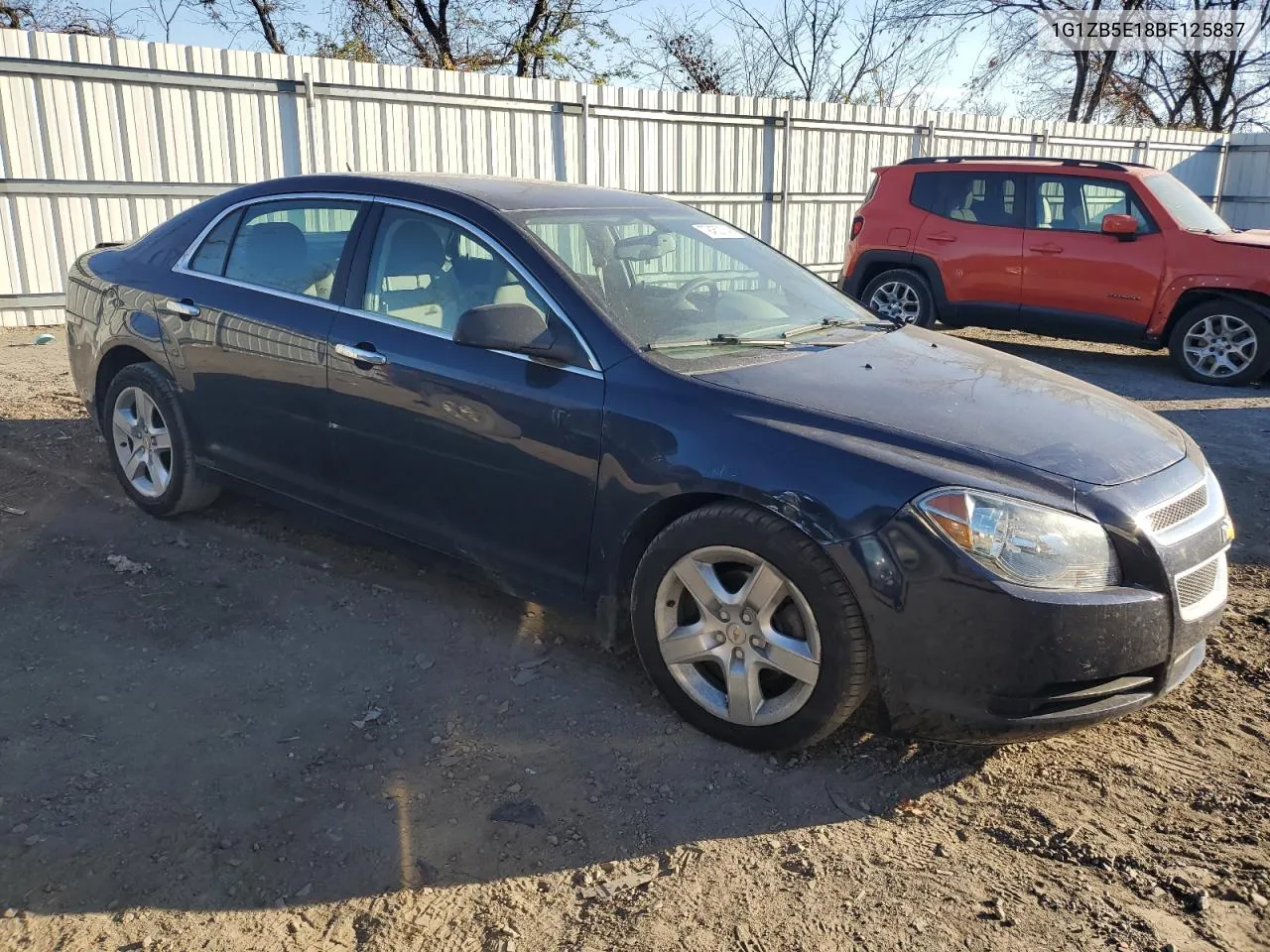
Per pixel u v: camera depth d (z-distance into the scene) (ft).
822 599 9.88
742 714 10.66
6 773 9.96
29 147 32.22
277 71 36.11
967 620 9.40
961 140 59.06
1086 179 32.58
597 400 11.26
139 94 33.83
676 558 10.80
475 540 12.59
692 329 12.32
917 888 8.88
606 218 13.84
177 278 15.74
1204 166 70.90
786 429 10.36
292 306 14.12
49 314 33.88
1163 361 35.53
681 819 9.75
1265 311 29.99
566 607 11.98
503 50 82.07
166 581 14.30
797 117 51.72
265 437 14.60
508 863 9.12
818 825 9.71
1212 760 10.87
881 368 12.14
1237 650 13.32
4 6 68.80
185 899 8.53
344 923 8.36
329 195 14.37
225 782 10.03
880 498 9.67
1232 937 8.31
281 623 13.30
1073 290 32.68
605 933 8.30
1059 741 11.21
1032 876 9.05
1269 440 24.56
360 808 9.76
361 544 15.81
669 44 89.30
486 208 12.87
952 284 34.78
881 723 10.31
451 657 12.60
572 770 10.47
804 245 54.39
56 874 8.71
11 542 15.35
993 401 11.41
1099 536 9.64
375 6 80.33
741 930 8.36
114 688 11.58
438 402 12.41
